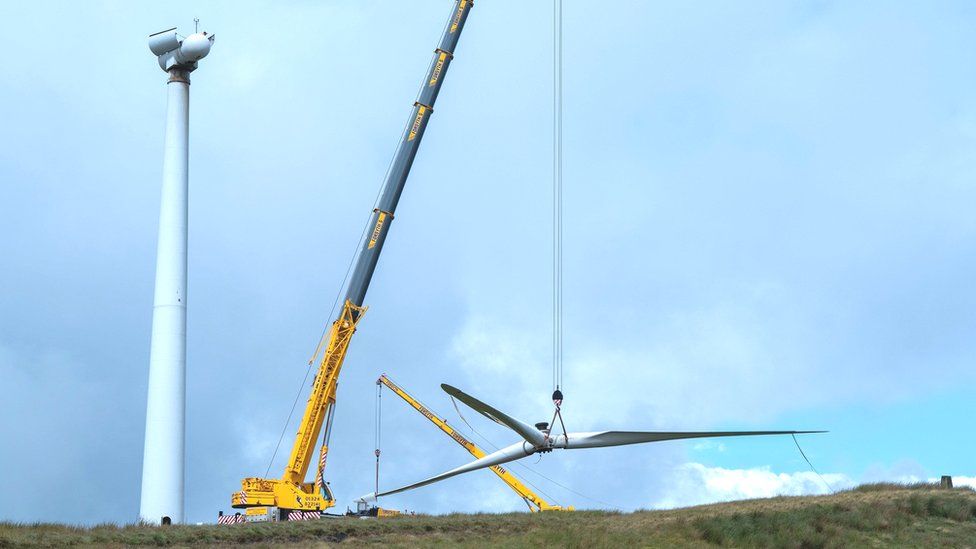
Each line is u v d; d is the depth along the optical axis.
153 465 58.00
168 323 59.38
